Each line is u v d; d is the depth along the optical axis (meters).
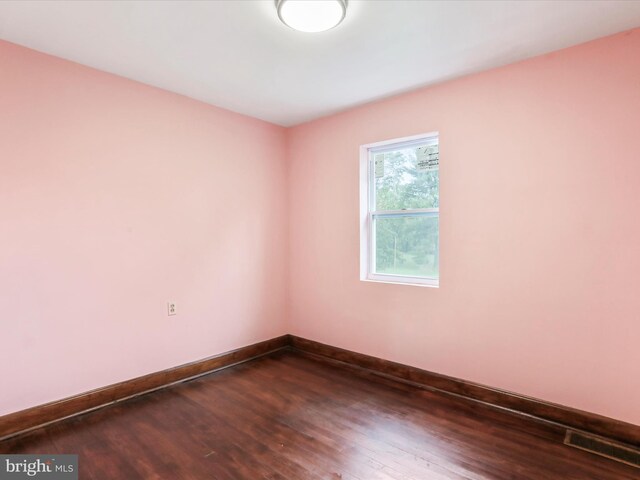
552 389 2.31
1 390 2.14
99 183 2.53
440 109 2.77
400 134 3.00
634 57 2.03
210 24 1.97
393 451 2.02
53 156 2.32
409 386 2.90
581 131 2.20
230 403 2.61
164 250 2.90
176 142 2.96
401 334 3.03
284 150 3.90
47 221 2.30
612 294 2.11
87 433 2.20
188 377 3.04
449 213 2.74
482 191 2.58
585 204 2.19
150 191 2.80
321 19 1.87
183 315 3.02
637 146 2.03
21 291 2.21
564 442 2.10
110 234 2.59
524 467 1.88
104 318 2.57
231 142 3.38
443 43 2.17
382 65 2.46
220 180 3.29
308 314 3.76
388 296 3.11
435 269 2.95
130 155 2.69
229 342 3.39
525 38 2.12
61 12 1.86
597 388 2.16
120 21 1.94
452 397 2.69
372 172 3.35
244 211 3.50
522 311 2.42
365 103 3.19
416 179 3.07
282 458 1.96
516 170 2.43
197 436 2.17
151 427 2.27
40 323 2.29
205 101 3.13
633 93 2.04
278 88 2.85
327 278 3.57
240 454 2.00
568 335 2.26
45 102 2.29
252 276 3.58
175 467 1.89
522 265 2.42
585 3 1.80
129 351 2.70
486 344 2.58
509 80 2.45
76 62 2.41
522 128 2.40
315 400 2.65
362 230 3.32
